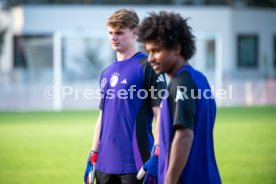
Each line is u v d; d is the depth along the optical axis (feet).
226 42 177.58
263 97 147.23
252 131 91.45
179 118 22.13
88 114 119.14
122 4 171.01
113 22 30.37
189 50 22.88
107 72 31.14
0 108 135.85
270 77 184.24
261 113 121.08
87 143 78.79
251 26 184.96
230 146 75.10
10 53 170.09
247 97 145.48
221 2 182.39
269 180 51.26
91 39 148.97
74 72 146.61
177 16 22.77
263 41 187.21
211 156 23.85
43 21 165.07
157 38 22.44
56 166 60.49
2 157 66.90
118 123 30.07
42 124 102.37
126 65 30.60
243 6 199.00
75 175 55.11
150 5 172.35
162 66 22.97
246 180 51.29
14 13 170.50
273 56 188.65
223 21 176.45
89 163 31.32
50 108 134.51
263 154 68.08
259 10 185.78
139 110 30.04
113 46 30.71
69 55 147.23
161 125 23.56
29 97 136.26
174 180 22.16
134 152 29.78
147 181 27.81
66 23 165.68
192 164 23.06
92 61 148.77
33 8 164.96
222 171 56.39
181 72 22.81
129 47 30.83
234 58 181.47
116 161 29.94
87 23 166.91
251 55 185.26
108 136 30.25
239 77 179.32
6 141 81.05
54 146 76.07
